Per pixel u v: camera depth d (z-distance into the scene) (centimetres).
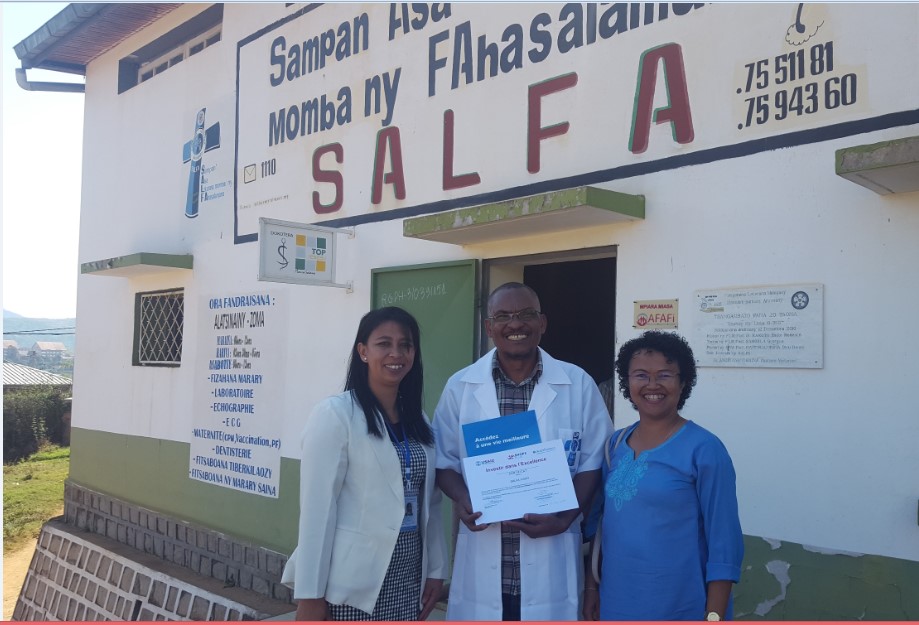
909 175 308
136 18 829
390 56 586
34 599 875
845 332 348
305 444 256
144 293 847
